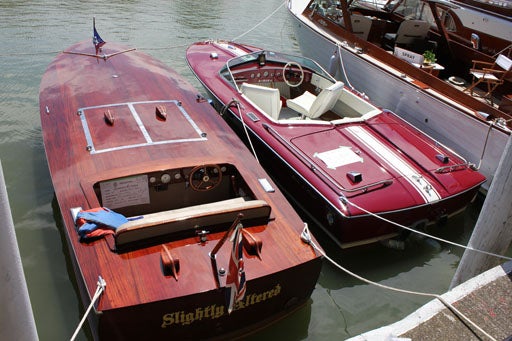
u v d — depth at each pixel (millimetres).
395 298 4098
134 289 2830
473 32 7684
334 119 6340
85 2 11938
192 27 11141
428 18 7914
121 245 3074
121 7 11906
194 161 4008
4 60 8102
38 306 3695
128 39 9773
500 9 7730
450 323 2848
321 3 8359
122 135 4383
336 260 4445
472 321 2885
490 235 3258
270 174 5254
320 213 4543
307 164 4664
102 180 3662
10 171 5305
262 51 6809
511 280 3207
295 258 3256
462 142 5840
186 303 2873
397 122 5551
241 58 6633
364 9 8461
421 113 6336
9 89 7168
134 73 5824
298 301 3484
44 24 10023
